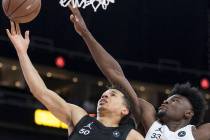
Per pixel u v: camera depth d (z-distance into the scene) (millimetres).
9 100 14438
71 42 15367
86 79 15516
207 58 15953
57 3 15266
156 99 15953
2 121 14156
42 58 14656
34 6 5172
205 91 15656
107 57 5570
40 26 15203
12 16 5141
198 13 16234
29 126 14320
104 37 16016
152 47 16203
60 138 14531
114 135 4754
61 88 15742
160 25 16328
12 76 15336
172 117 5344
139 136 4832
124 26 16141
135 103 5438
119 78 5496
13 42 4891
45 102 4805
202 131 5227
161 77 15812
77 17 5562
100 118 4957
